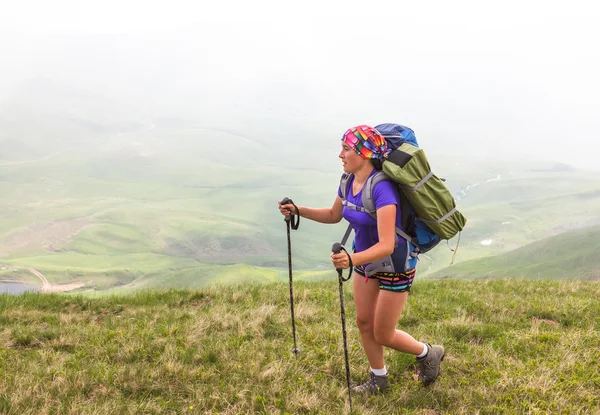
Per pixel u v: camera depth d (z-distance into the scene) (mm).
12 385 5430
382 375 5512
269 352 6598
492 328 7887
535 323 8359
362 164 4738
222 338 7387
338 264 4488
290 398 5230
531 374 5598
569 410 4746
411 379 5832
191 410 4969
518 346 6867
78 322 9211
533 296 11031
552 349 6602
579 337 6996
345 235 5195
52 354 6777
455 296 10750
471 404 5125
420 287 12375
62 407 4934
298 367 6098
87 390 5488
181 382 5645
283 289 11867
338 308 9648
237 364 6117
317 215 5574
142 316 9383
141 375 5801
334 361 6238
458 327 7766
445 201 4559
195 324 7969
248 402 5211
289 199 5609
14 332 8008
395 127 4969
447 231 4648
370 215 4770
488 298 10500
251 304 9984
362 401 5301
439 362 5672
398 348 5348
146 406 5004
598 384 5418
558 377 5551
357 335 7402
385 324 5012
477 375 5758
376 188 4625
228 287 12578
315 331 7574
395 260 4773
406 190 4531
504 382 5449
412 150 4605
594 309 9234
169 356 6418
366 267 4922
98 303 10859
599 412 4695
